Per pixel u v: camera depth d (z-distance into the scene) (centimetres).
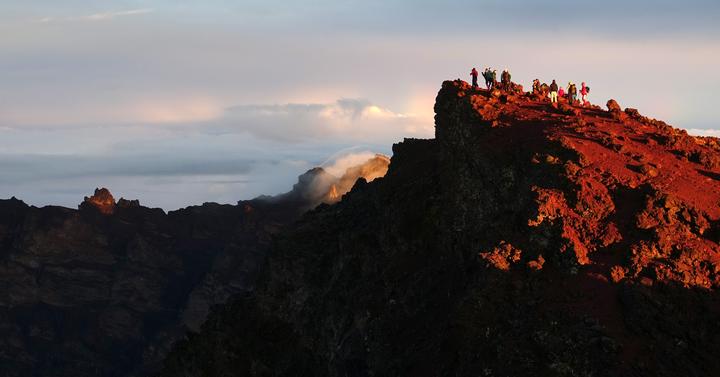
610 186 9012
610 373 7838
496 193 9406
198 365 11188
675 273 8369
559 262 8562
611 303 8244
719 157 9600
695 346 8050
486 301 8500
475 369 8231
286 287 11169
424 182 10594
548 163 9156
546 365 8025
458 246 9500
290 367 10625
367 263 10444
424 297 9525
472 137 10000
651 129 10162
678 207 8794
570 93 10862
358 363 9688
